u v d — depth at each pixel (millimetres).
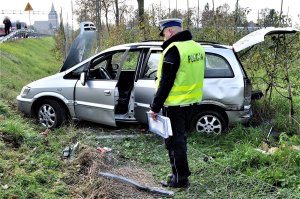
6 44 22125
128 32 16219
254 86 8961
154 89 6543
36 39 35438
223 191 4668
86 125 7469
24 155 5480
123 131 7059
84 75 6988
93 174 5027
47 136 6570
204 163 5426
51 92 7234
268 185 4742
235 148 5949
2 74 12195
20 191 4348
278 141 6582
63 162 5426
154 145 6293
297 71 9227
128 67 7738
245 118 6707
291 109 7578
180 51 4266
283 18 11867
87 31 8469
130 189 4762
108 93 6758
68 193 4590
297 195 4484
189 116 4672
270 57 8094
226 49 6707
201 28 13305
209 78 6551
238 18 12547
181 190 4742
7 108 7719
